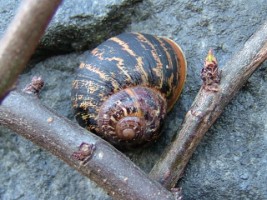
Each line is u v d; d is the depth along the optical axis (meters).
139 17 0.10
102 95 0.08
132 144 0.08
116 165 0.07
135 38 0.08
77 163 0.07
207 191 0.08
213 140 0.09
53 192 0.09
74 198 0.09
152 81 0.08
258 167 0.08
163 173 0.08
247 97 0.09
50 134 0.08
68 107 0.10
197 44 0.09
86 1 0.10
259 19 0.09
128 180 0.07
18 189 0.09
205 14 0.10
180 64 0.09
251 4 0.10
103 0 0.10
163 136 0.09
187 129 0.08
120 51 0.08
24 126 0.08
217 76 0.08
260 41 0.08
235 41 0.09
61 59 0.10
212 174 0.08
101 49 0.08
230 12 0.10
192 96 0.09
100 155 0.07
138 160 0.09
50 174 0.09
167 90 0.08
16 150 0.09
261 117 0.09
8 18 0.10
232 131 0.09
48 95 0.10
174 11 0.10
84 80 0.08
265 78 0.09
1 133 0.09
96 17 0.10
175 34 0.10
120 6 0.10
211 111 0.08
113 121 0.08
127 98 0.08
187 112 0.08
